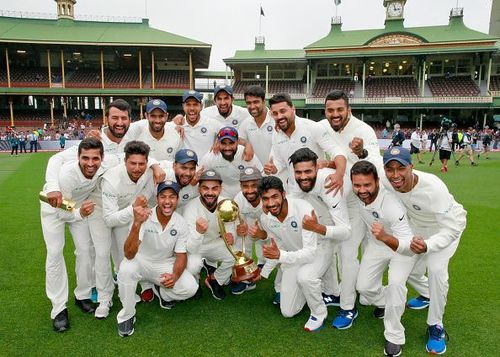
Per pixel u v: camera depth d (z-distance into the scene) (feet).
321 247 12.63
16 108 125.80
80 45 114.52
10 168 52.75
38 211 27.35
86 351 10.91
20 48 116.37
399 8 127.95
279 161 15.49
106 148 14.49
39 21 133.90
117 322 12.30
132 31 128.67
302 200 12.74
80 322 12.57
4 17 131.44
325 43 127.75
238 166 16.49
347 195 12.78
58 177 12.43
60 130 108.68
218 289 14.51
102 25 133.80
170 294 13.33
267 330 12.10
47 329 12.07
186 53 125.59
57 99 130.72
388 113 123.34
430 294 11.25
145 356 10.68
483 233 21.25
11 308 13.39
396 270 11.31
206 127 17.16
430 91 117.39
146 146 12.49
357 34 130.93
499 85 117.70
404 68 124.57
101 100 130.52
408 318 12.92
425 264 12.79
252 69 133.49
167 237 12.73
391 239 10.96
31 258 18.19
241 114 18.11
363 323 12.63
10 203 29.99
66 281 12.53
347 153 13.96
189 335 11.77
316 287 12.15
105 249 13.06
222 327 12.26
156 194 13.53
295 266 12.53
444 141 45.57
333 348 11.14
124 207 13.48
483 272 16.14
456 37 117.60
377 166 12.91
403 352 11.00
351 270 12.66
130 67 132.77
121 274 11.66
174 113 129.29
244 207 15.23
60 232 12.36
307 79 120.98
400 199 11.88
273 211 12.28
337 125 13.43
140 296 14.51
